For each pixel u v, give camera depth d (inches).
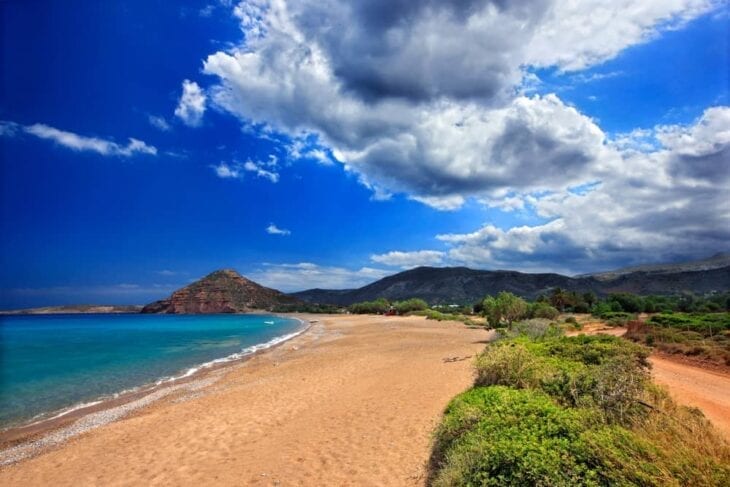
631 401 246.2
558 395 272.5
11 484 311.9
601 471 156.3
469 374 549.6
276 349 1251.8
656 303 2691.9
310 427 381.4
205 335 2058.3
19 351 1326.3
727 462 165.0
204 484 283.4
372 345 1143.0
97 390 690.2
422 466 265.0
